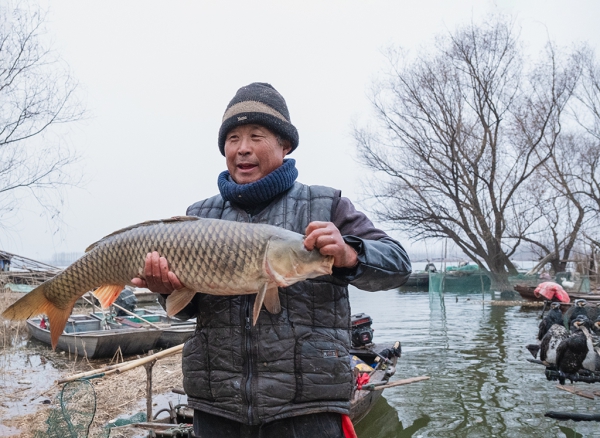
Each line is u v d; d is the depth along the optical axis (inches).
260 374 91.3
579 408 293.7
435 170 1120.8
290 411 89.9
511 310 769.6
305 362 90.7
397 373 377.1
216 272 95.3
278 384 90.0
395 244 98.4
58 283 116.9
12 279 687.7
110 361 402.3
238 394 91.1
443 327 597.9
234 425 95.1
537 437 253.4
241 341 93.0
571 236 1131.9
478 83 1119.0
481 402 306.8
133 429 215.2
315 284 94.8
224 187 105.6
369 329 361.7
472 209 1122.0
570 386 287.9
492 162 1128.2
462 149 1110.4
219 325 96.1
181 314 105.5
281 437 91.4
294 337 92.0
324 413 92.2
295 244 91.0
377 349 349.1
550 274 1106.7
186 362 100.1
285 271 90.6
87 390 170.2
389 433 260.7
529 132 1115.3
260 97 104.7
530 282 924.6
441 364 403.9
